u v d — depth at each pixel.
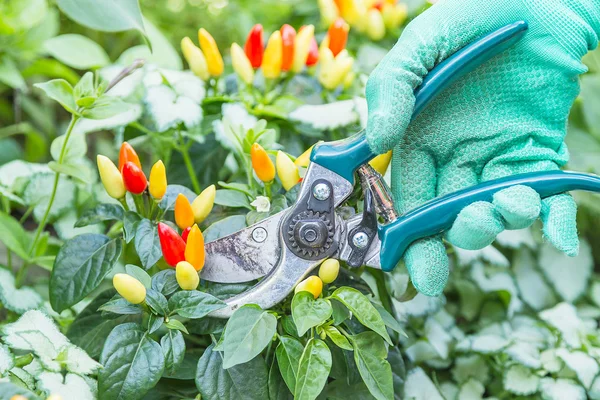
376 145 0.58
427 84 0.59
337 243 0.62
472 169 0.62
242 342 0.59
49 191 0.79
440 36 0.58
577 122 0.98
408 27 0.59
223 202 0.67
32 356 0.63
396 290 0.75
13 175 0.79
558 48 0.58
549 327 0.82
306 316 0.60
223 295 0.64
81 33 1.28
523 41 0.59
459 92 0.60
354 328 0.67
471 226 0.58
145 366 0.61
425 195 0.62
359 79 0.86
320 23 1.06
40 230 0.76
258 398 0.62
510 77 0.60
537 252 0.89
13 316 0.76
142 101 0.77
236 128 0.72
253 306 0.61
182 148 0.78
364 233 0.61
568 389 0.76
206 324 0.64
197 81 0.78
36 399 0.56
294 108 0.79
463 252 0.81
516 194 0.58
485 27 0.59
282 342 0.62
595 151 0.94
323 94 0.82
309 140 0.82
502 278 0.85
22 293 0.73
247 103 0.78
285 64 0.79
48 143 1.19
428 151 0.62
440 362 0.80
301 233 0.61
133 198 0.66
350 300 0.62
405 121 0.58
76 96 0.69
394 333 0.72
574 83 0.60
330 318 0.64
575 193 0.93
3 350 0.61
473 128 0.60
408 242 0.60
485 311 0.85
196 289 0.64
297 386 0.60
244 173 0.77
